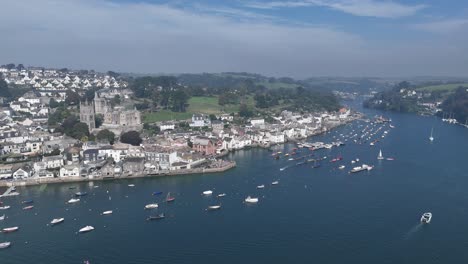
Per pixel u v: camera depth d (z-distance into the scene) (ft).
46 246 591.78
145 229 651.25
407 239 618.03
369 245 597.93
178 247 589.73
